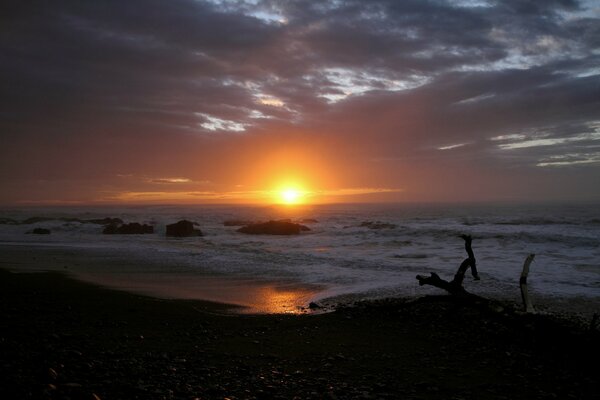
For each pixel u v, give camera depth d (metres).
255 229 34.62
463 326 9.16
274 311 10.72
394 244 23.94
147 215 59.25
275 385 5.82
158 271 16.47
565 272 14.65
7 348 6.80
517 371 6.62
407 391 5.74
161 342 7.90
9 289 12.74
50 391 4.93
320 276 15.05
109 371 5.98
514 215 47.84
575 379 6.31
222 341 8.10
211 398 5.22
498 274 14.38
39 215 59.25
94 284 13.87
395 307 10.23
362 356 7.29
